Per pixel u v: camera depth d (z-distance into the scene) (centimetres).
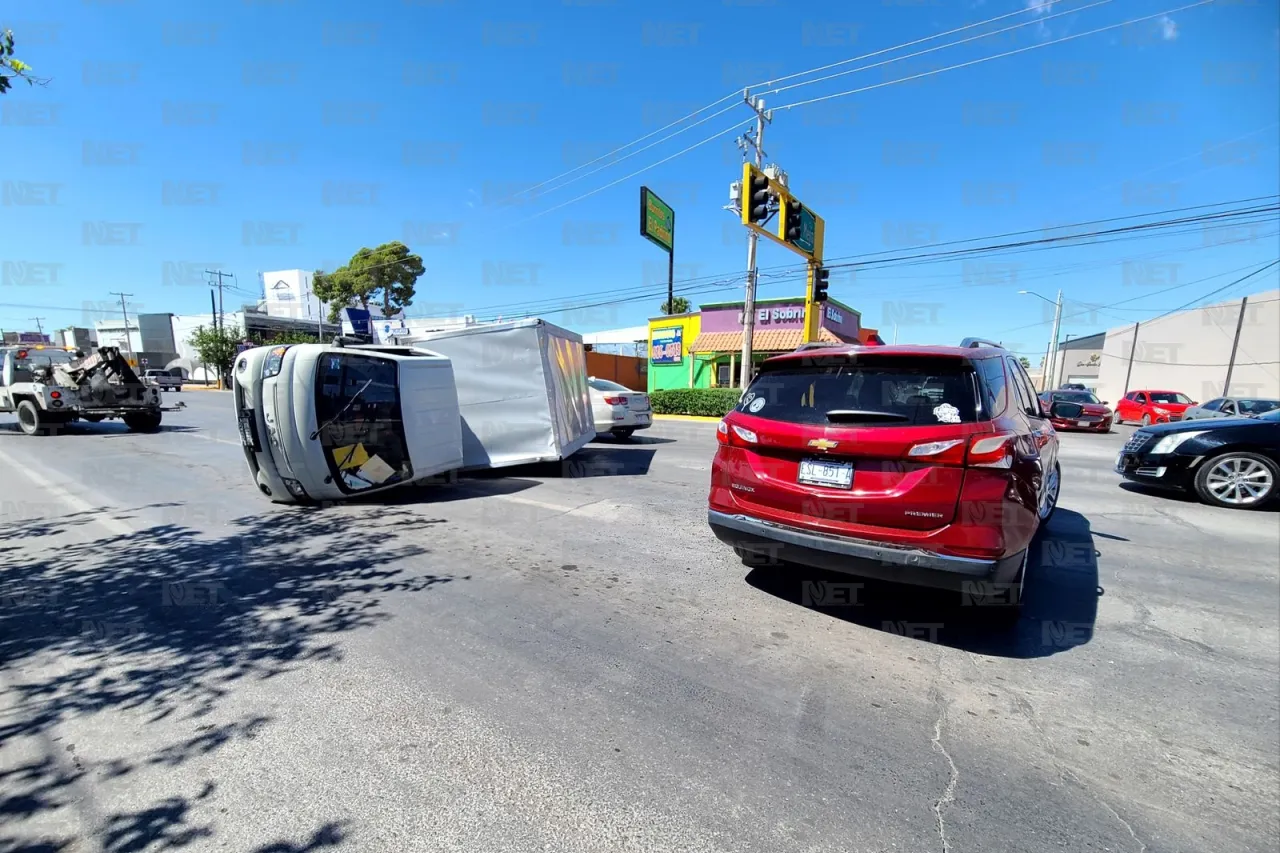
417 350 753
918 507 309
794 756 232
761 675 293
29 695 267
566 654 311
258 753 228
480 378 809
